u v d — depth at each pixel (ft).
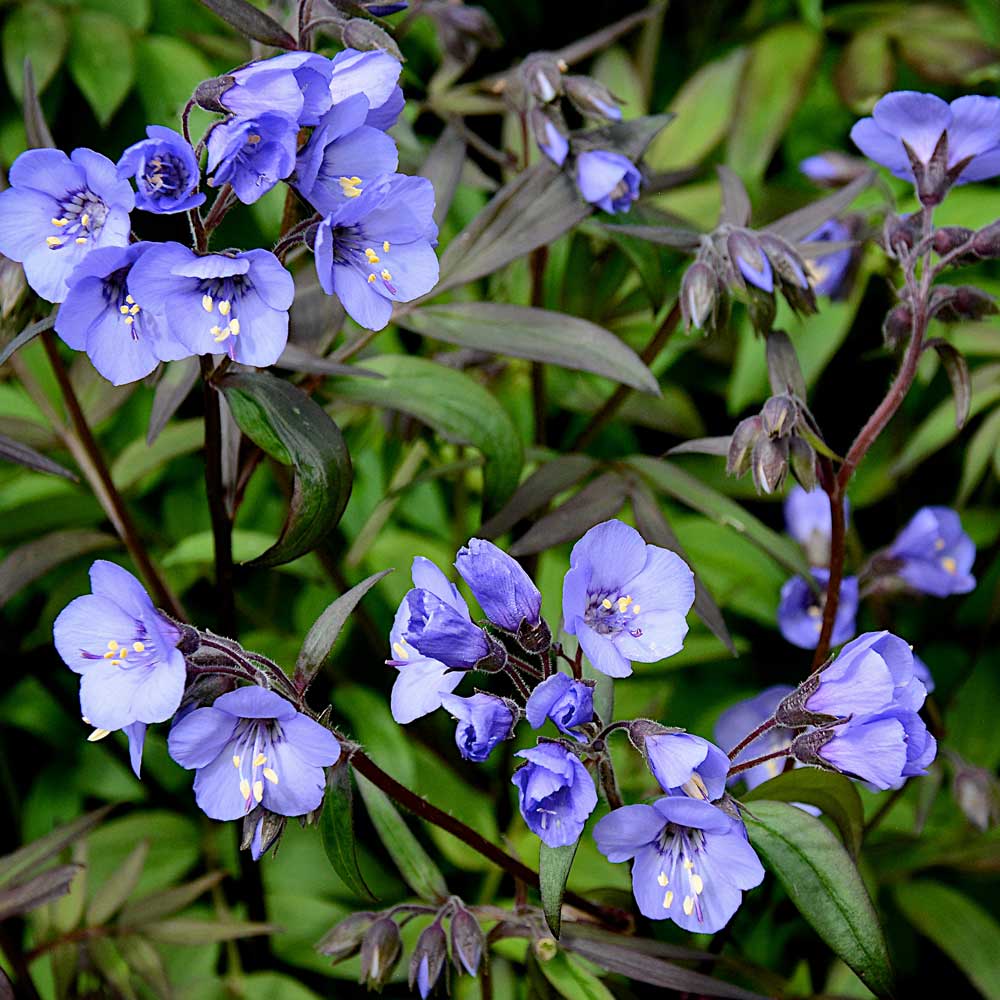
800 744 1.69
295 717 1.63
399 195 1.71
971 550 2.06
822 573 2.02
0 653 2.15
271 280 1.67
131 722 1.63
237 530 2.13
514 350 1.93
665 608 1.69
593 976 1.79
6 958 2.05
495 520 1.94
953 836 2.09
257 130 1.66
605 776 1.70
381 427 2.19
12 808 2.18
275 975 2.03
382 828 1.82
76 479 1.85
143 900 1.99
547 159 1.97
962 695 2.17
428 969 1.76
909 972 2.14
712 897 1.65
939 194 1.84
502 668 1.67
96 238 1.70
